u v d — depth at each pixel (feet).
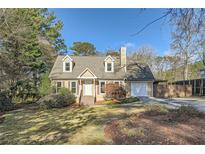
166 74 145.48
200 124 29.32
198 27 25.35
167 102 64.34
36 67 90.94
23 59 76.28
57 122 38.91
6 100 59.82
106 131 29.25
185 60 116.67
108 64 86.84
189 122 30.42
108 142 24.48
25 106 67.77
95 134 28.35
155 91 93.15
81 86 82.58
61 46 123.65
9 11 52.75
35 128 34.53
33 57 85.20
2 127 36.22
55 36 116.47
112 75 85.25
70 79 82.69
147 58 148.77
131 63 94.32
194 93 94.32
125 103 67.00
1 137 29.25
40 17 92.84
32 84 88.84
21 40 64.08
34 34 83.76
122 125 29.66
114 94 79.56
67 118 42.78
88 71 80.33
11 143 25.79
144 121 31.63
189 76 131.44
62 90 71.31
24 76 80.84
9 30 56.39
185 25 25.18
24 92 83.61
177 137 24.18
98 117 41.63
